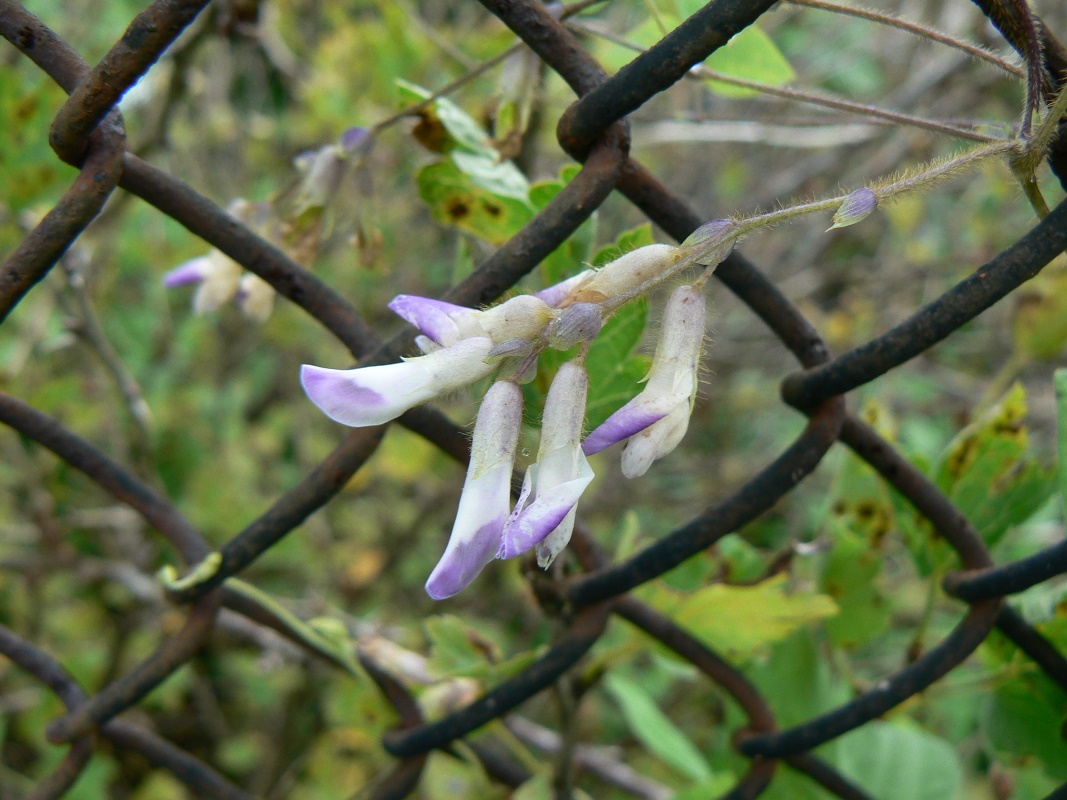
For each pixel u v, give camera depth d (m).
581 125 0.15
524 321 0.14
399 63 0.36
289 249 0.20
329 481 0.16
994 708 0.20
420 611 0.49
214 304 0.21
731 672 0.19
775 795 0.21
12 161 0.22
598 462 0.51
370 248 0.20
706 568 0.21
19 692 0.42
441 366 0.14
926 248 0.58
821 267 0.62
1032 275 0.14
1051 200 0.18
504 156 0.19
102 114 0.14
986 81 0.49
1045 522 0.34
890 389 0.55
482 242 0.19
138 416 0.28
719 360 0.59
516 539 0.13
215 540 0.45
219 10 0.29
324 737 0.38
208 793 0.19
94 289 0.43
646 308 0.17
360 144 0.20
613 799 0.36
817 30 0.63
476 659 0.19
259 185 0.52
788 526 0.55
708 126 0.40
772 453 0.59
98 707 0.17
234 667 0.45
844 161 0.56
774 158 0.66
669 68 0.14
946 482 0.20
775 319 0.16
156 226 0.50
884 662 0.41
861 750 0.23
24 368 0.41
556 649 0.17
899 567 0.44
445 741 0.18
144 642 0.42
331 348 0.53
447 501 0.47
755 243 0.60
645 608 0.18
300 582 0.50
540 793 0.20
